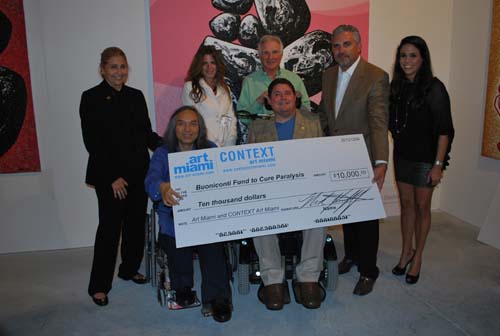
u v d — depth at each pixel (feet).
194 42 12.87
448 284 10.30
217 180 8.72
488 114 13.04
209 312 9.18
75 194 13.12
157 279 10.98
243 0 12.90
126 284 10.87
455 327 8.53
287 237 9.89
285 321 8.93
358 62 9.57
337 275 10.01
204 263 9.18
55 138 12.70
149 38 12.78
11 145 12.31
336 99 10.03
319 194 9.04
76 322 9.07
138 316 9.29
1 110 12.06
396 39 14.29
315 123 9.71
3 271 11.71
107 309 9.61
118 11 12.46
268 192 8.87
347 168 9.23
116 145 9.60
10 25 11.76
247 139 9.82
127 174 9.86
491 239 12.52
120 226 9.86
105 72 9.47
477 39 13.62
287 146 9.08
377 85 9.32
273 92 9.21
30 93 12.23
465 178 14.53
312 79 13.69
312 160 9.12
